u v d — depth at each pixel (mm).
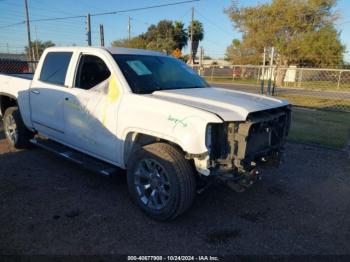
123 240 3152
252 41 36312
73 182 4469
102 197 4043
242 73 36562
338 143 7062
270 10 34562
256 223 3590
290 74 23250
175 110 3223
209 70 44062
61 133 4617
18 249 2941
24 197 3969
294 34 35469
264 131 3486
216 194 4281
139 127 3484
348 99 16172
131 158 3613
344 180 4953
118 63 3961
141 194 3611
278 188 4578
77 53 4430
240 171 3182
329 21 34500
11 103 6270
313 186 4691
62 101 4430
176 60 4949
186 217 3646
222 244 3164
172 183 3229
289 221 3664
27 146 5801
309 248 3156
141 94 3674
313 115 11102
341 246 3209
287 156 6094
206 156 3059
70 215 3572
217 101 3434
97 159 4359
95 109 3961
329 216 3812
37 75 5117
